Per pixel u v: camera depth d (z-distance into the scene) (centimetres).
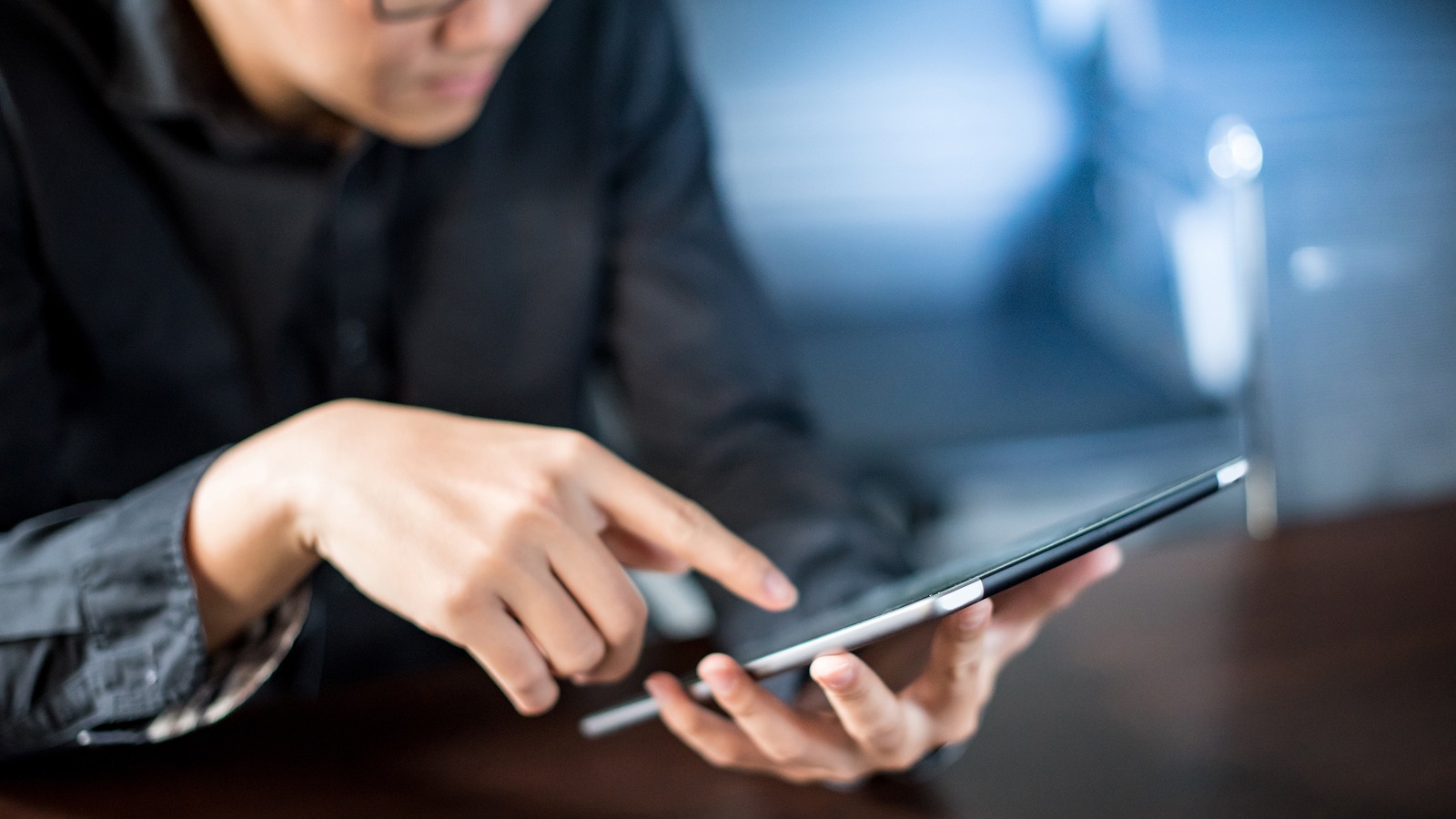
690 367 92
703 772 54
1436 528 76
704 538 49
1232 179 94
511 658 48
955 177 153
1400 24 113
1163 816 49
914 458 121
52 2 72
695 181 99
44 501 70
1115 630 65
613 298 97
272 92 75
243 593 54
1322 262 92
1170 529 123
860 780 53
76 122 74
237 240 80
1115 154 133
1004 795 51
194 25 72
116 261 77
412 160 86
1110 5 140
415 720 60
